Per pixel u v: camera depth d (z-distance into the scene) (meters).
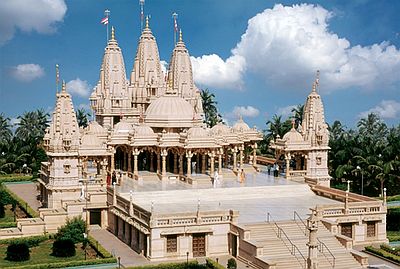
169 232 70.69
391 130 169.50
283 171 116.81
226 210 75.50
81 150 98.31
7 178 135.25
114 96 125.56
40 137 166.38
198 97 137.12
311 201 90.62
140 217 74.62
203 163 106.44
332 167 125.56
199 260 71.25
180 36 137.25
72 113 94.06
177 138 101.50
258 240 70.06
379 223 81.25
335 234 73.75
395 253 72.75
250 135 117.38
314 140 110.06
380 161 114.44
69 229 78.31
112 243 79.62
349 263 67.81
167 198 88.38
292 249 68.81
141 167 114.62
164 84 132.25
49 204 93.94
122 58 128.12
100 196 89.19
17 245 70.12
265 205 86.44
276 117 160.62
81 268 66.94
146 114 109.69
